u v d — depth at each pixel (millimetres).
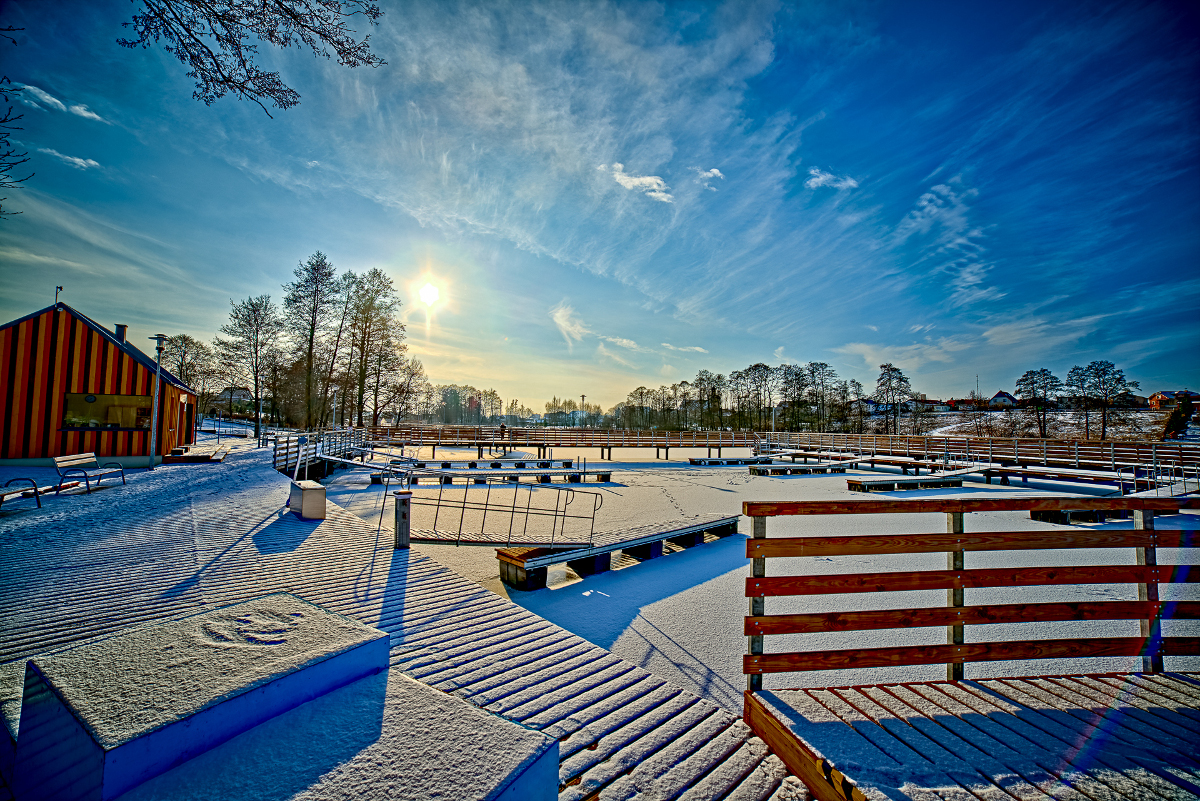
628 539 7609
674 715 2822
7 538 6289
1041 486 17672
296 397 34250
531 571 6586
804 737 2320
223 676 1486
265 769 1314
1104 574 2887
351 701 1637
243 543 6320
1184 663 4395
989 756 2188
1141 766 2123
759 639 2740
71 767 1267
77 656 1604
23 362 14250
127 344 16656
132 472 13844
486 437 33281
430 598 4625
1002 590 6602
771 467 21875
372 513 10672
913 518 11633
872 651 2752
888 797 1920
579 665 3398
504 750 1431
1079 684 2797
